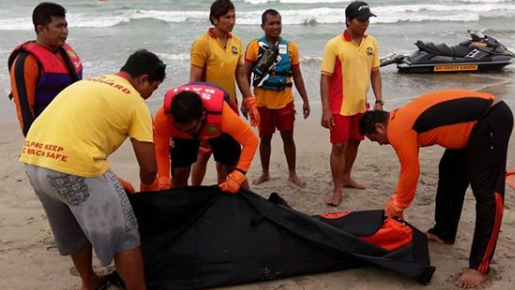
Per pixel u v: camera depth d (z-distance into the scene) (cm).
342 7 2123
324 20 1769
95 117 292
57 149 285
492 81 1042
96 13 1933
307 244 362
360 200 504
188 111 319
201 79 480
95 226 299
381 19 1802
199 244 355
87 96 295
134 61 322
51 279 369
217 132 364
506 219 451
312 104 871
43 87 369
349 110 471
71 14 1909
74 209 295
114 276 358
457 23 1762
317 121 778
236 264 352
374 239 371
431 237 417
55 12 365
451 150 386
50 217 317
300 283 357
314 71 1100
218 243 355
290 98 517
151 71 322
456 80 1056
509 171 554
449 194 395
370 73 484
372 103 893
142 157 312
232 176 365
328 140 692
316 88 976
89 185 291
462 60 1109
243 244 356
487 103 338
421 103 349
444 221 407
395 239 373
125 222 311
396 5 2158
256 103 513
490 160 338
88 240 334
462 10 2044
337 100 472
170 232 358
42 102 372
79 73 392
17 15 1958
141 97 318
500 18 1853
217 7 464
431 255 395
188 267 351
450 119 338
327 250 363
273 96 507
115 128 300
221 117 354
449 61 1109
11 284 362
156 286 346
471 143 339
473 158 341
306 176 570
